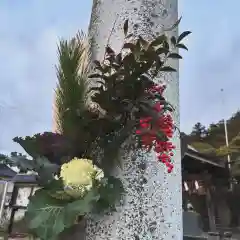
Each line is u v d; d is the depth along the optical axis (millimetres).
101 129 1302
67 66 1487
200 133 28984
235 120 27672
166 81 1521
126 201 1290
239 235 11328
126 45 1307
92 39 1613
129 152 1316
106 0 1632
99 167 1300
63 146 1323
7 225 4547
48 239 1127
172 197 1379
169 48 1435
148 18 1547
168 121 1257
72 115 1342
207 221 12047
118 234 1266
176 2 1741
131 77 1262
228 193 12656
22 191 6730
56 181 1211
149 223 1287
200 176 12508
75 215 1136
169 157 1260
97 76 1340
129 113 1269
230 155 13508
